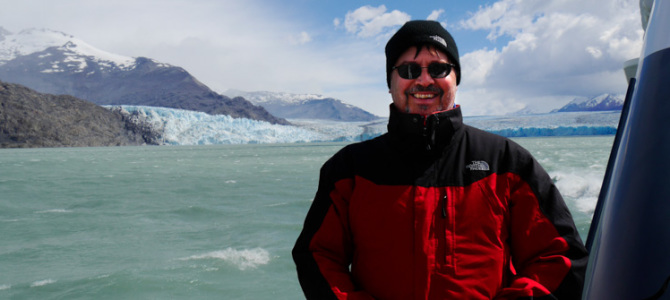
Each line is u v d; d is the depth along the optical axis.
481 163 1.24
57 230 11.41
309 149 83.94
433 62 1.28
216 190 19.75
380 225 1.24
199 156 60.81
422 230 1.19
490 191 1.22
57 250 9.20
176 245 9.34
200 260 7.95
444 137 1.25
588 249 0.89
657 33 0.86
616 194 0.80
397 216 1.22
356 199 1.29
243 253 8.31
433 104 1.30
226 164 40.56
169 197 17.72
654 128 0.78
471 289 1.16
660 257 0.70
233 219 12.12
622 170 0.81
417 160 1.26
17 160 55.44
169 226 11.52
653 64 0.84
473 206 1.21
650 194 0.74
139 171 33.72
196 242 9.55
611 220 0.79
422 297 1.17
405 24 1.35
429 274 1.17
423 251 1.18
